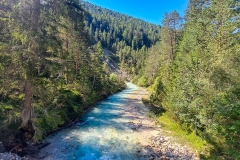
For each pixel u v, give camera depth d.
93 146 13.52
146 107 27.58
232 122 9.80
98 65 36.53
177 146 13.83
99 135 15.71
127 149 13.27
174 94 16.69
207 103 11.26
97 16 164.00
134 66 106.88
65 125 17.41
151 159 11.97
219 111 9.76
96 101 29.77
